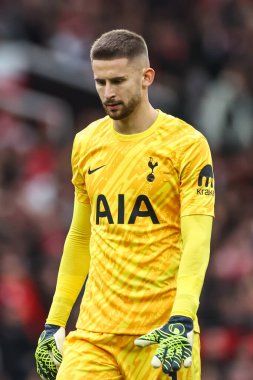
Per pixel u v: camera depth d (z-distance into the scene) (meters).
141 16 56.12
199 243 17.69
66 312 19.39
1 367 35.78
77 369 18.25
